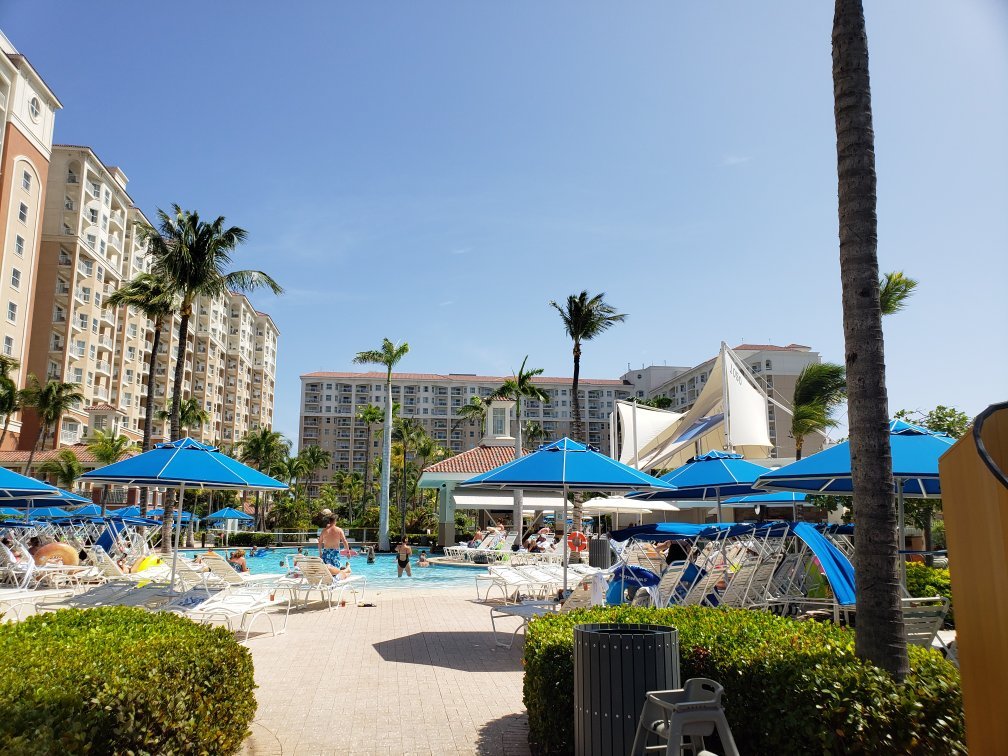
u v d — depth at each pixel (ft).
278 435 295.28
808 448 183.01
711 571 34.32
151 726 11.87
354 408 525.34
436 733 18.97
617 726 13.71
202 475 35.91
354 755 17.24
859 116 16.34
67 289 225.56
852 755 11.66
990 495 9.06
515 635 33.42
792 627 17.39
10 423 189.78
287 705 21.68
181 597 35.17
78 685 11.49
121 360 259.80
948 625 32.83
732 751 11.43
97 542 74.79
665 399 289.94
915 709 11.52
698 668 15.05
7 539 64.75
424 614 41.65
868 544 14.26
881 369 15.03
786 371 325.42
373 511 228.63
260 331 411.54
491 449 124.88
